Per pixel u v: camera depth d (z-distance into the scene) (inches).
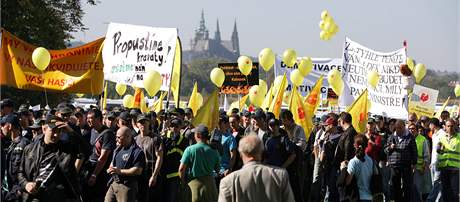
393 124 1044.5
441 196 932.6
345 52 1236.5
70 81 961.5
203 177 703.7
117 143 678.5
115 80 1018.7
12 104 778.8
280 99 1027.3
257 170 439.5
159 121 917.8
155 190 755.4
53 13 2018.9
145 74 1005.2
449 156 893.2
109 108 924.0
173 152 760.3
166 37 999.0
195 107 1151.0
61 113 705.0
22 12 1930.4
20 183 576.7
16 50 946.1
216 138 780.0
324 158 864.9
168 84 996.6
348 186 690.2
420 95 1421.0
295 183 790.5
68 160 575.5
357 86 1230.3
